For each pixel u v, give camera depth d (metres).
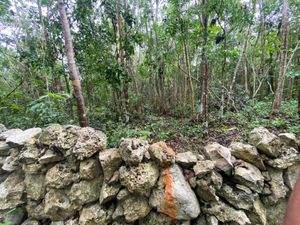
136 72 7.03
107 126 4.03
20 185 2.18
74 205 1.95
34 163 2.08
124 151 1.91
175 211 1.78
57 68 4.44
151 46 6.19
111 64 4.14
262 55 6.45
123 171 1.87
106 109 5.21
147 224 1.90
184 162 1.94
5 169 2.23
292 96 6.55
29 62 4.45
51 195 2.01
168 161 1.85
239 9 3.84
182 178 1.87
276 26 5.75
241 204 1.83
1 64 5.74
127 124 4.51
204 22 3.53
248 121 4.01
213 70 6.56
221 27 3.69
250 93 7.18
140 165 1.88
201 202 1.90
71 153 1.99
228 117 4.37
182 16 3.68
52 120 3.44
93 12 4.61
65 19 2.47
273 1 5.33
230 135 3.29
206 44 3.56
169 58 5.25
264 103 5.39
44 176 2.11
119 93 5.00
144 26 6.55
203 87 4.03
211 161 1.91
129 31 4.53
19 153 2.28
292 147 2.07
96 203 1.97
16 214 2.12
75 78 2.57
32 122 3.58
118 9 4.27
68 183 1.98
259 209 1.85
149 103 7.73
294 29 5.33
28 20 5.80
